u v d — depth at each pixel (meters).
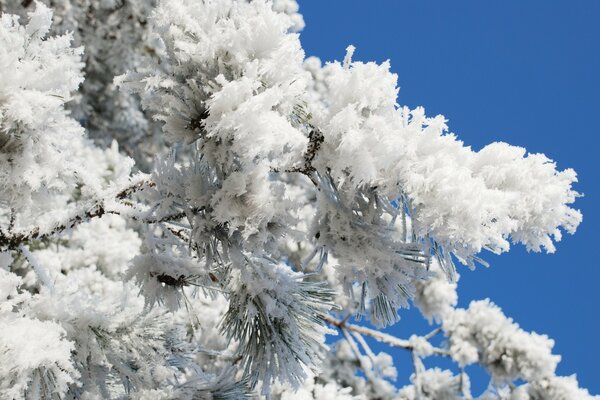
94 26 3.22
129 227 2.56
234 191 1.16
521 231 1.14
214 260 1.19
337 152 1.16
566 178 1.14
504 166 1.14
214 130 1.14
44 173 1.22
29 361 1.12
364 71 1.17
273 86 1.16
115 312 1.27
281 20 1.18
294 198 1.16
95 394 1.26
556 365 2.81
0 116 1.18
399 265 1.16
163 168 1.18
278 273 1.24
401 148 1.13
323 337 1.27
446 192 1.12
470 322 2.96
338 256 1.17
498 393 2.93
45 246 2.23
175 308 1.21
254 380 1.24
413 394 3.03
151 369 1.30
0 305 1.18
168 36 1.19
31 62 1.19
